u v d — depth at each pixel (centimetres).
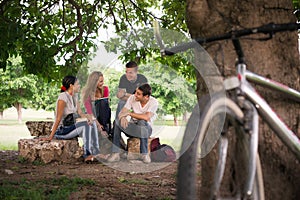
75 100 765
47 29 930
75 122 742
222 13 374
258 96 283
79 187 553
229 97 293
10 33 757
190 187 256
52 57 926
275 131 293
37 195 482
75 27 1007
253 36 363
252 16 370
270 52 366
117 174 664
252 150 271
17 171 683
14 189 525
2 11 800
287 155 354
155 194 522
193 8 382
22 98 3175
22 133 2198
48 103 3341
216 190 277
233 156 298
